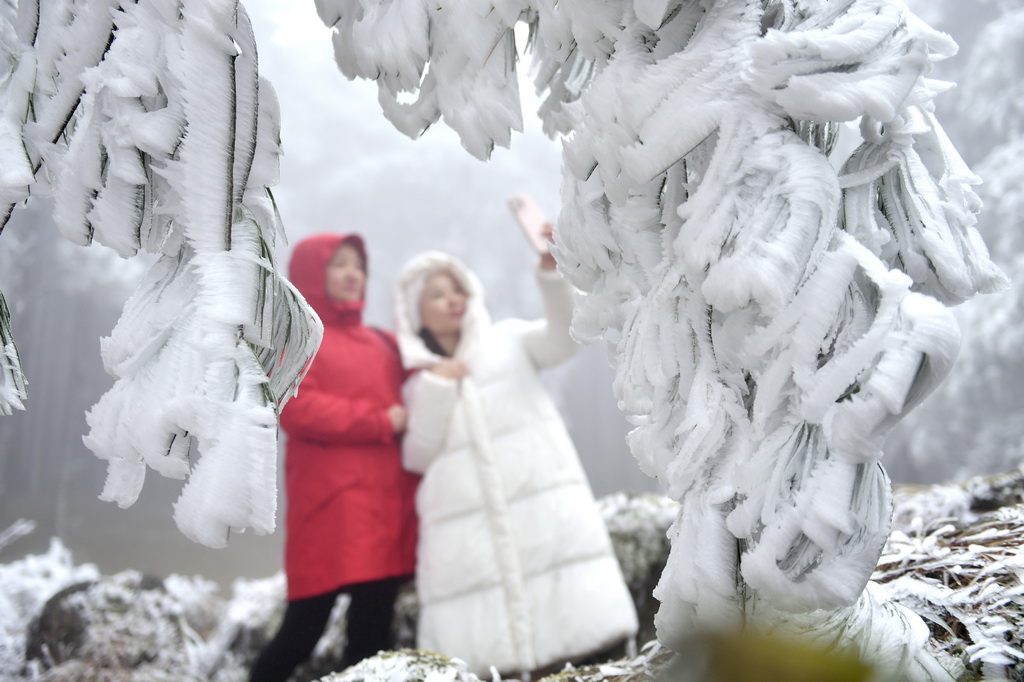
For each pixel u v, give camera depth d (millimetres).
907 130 575
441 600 1757
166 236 656
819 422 531
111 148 626
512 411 1856
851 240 544
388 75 687
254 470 567
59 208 649
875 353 517
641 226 638
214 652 2283
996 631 755
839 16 556
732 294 538
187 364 590
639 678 834
